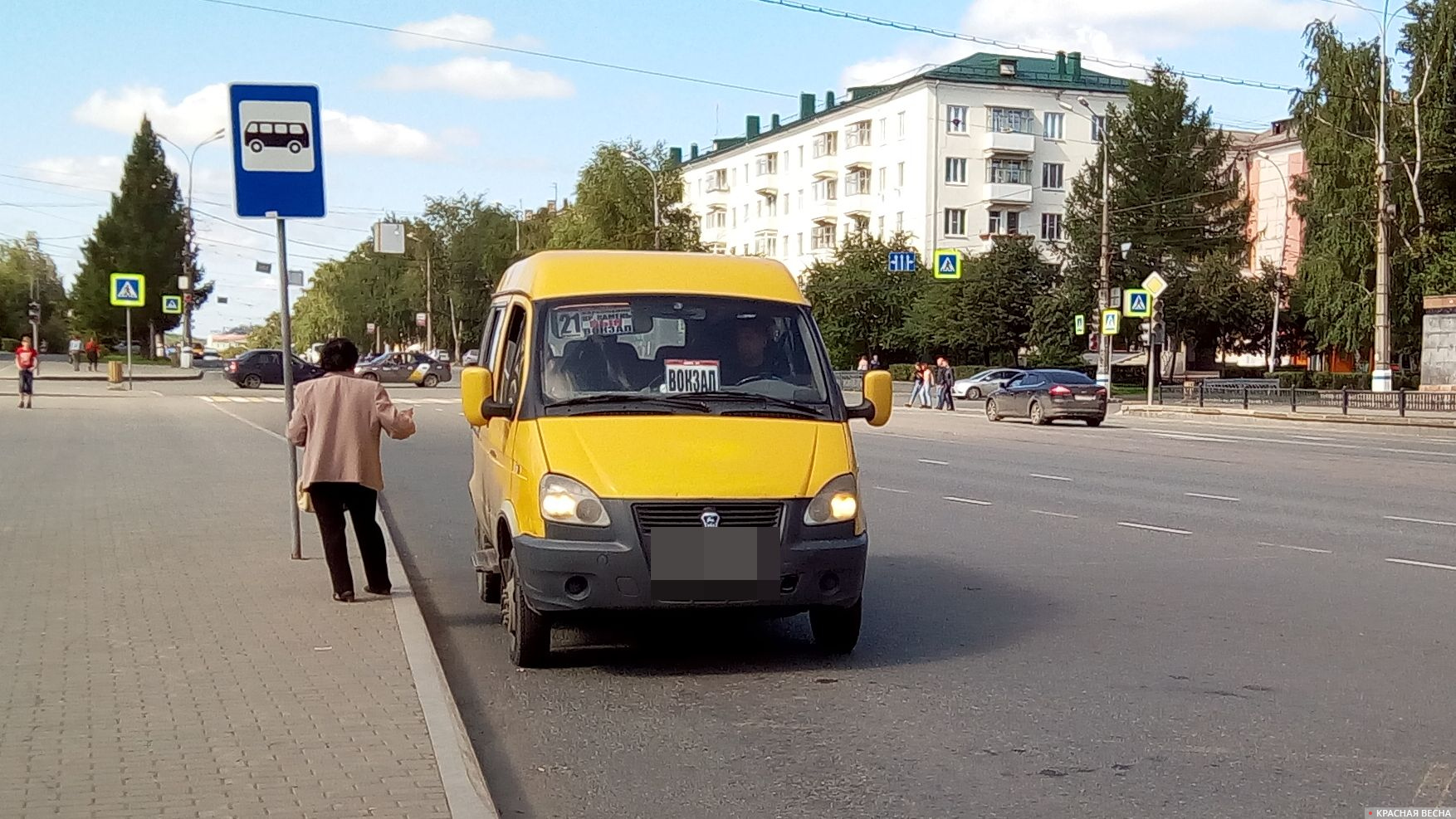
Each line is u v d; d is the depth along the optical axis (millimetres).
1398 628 8070
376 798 4613
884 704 6312
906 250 73688
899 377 69562
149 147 96688
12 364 70312
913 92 81812
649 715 6148
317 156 9406
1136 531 12812
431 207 103312
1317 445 26484
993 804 4887
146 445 21391
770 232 98312
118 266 94500
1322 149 50031
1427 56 49219
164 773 4891
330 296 119375
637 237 75438
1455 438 29234
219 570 9375
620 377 7195
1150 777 5195
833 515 6703
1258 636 7844
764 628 8102
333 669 6504
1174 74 74250
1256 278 70438
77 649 6922
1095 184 73312
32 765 4973
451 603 9023
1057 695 6488
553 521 6520
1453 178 50156
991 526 13227
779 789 5082
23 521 12008
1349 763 5363
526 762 5461
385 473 18328
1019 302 67688
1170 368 72125
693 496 6473
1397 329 53375
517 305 7961
